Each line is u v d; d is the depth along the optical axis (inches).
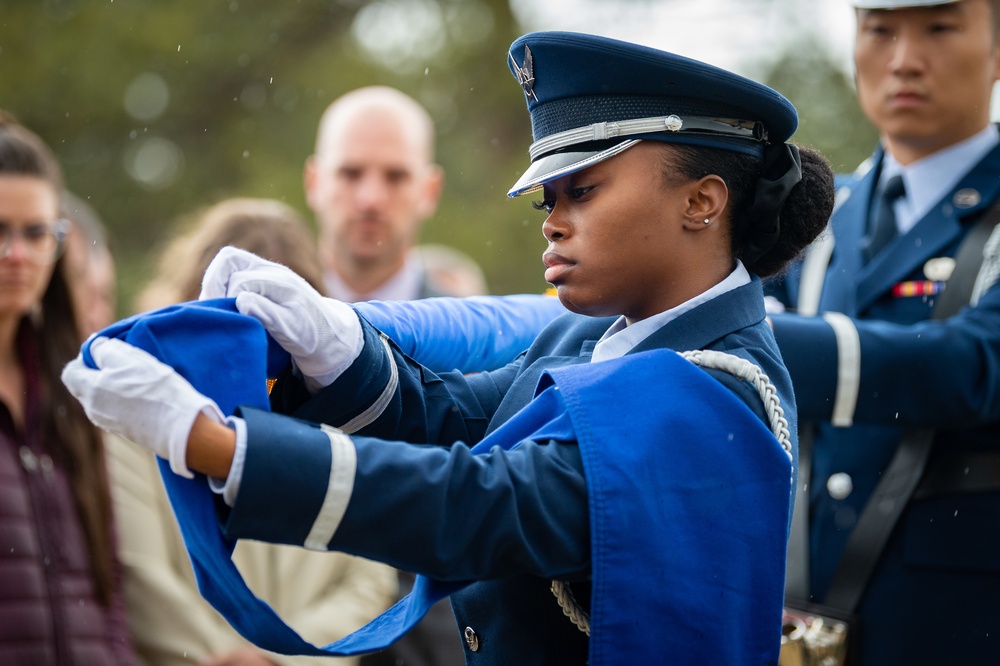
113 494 146.6
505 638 95.2
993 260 142.7
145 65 442.0
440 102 444.5
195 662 143.5
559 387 86.5
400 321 100.4
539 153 93.1
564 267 91.9
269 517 77.5
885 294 149.3
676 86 90.3
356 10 450.0
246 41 442.9
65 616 134.3
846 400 133.0
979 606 136.5
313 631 146.5
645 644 82.7
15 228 143.9
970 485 137.6
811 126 390.0
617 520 82.5
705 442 85.7
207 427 77.1
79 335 148.8
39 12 443.2
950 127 148.4
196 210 421.7
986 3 147.7
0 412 137.8
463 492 80.6
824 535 145.7
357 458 79.1
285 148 432.8
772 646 85.9
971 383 134.3
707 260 93.6
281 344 86.2
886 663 139.2
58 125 443.2
